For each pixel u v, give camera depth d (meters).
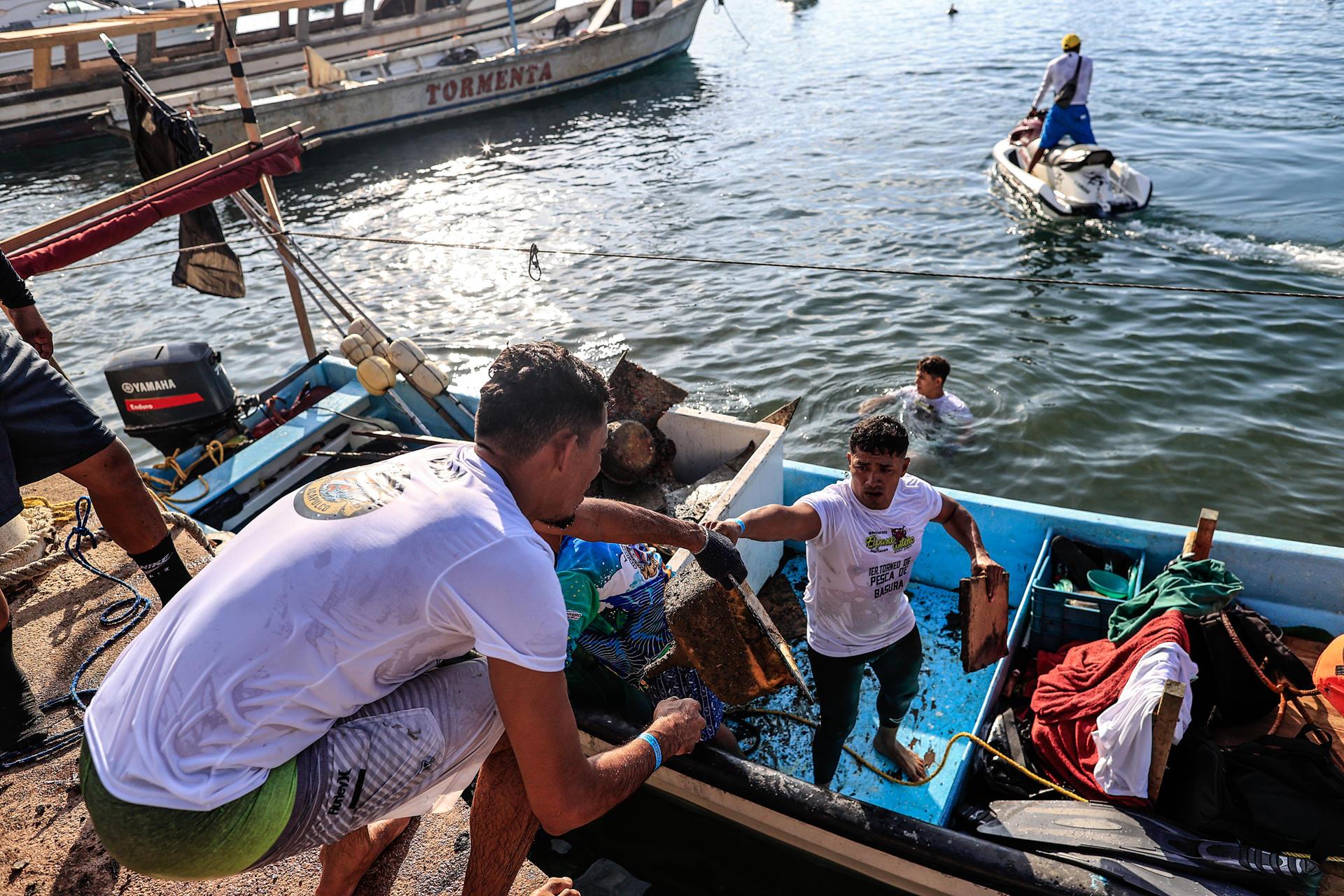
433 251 14.41
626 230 14.38
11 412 2.20
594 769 1.71
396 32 27.89
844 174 15.74
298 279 6.54
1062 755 3.41
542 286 12.42
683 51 29.19
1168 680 2.99
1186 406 7.95
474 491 1.54
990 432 7.76
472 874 1.98
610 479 4.94
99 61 24.70
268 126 21.23
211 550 3.75
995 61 23.61
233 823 1.44
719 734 3.40
